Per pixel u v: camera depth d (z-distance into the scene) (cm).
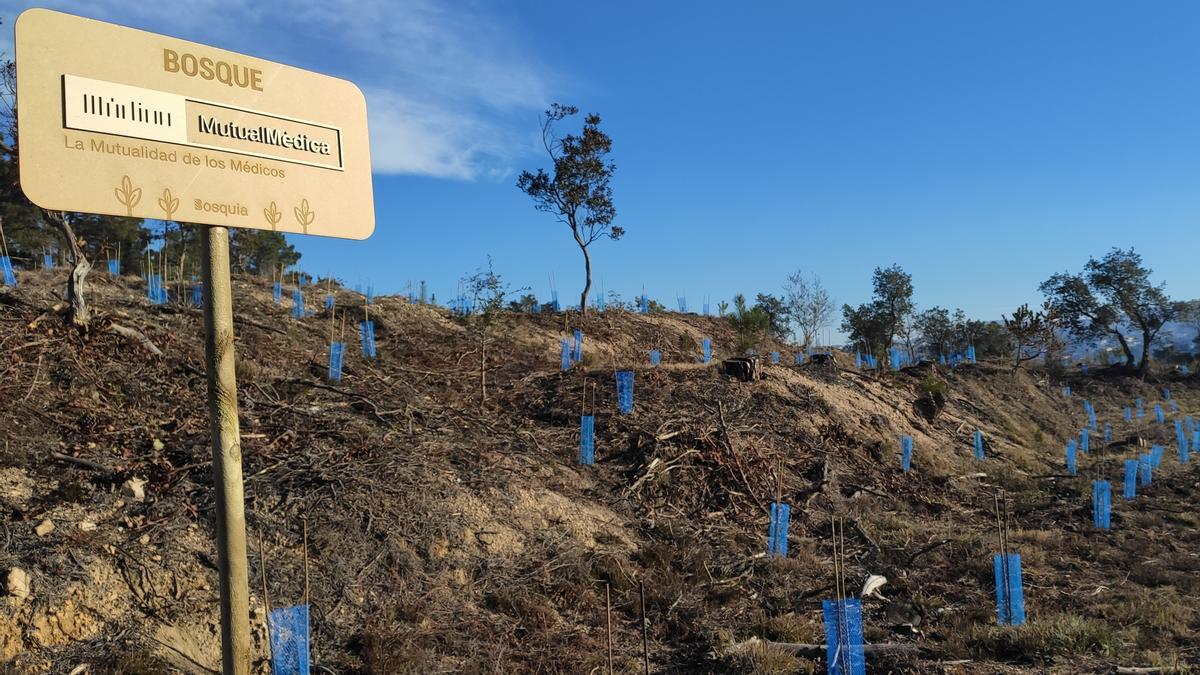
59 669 536
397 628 675
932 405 2033
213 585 651
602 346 2153
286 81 306
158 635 591
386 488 852
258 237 2862
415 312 1975
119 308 1323
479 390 1431
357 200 325
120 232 2455
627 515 1041
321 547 743
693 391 1555
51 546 620
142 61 268
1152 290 4312
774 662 671
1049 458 2075
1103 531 1232
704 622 786
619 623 770
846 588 900
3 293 1145
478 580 777
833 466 1412
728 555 980
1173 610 827
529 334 2033
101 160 256
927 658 714
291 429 945
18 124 241
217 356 288
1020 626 762
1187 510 1404
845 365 2714
